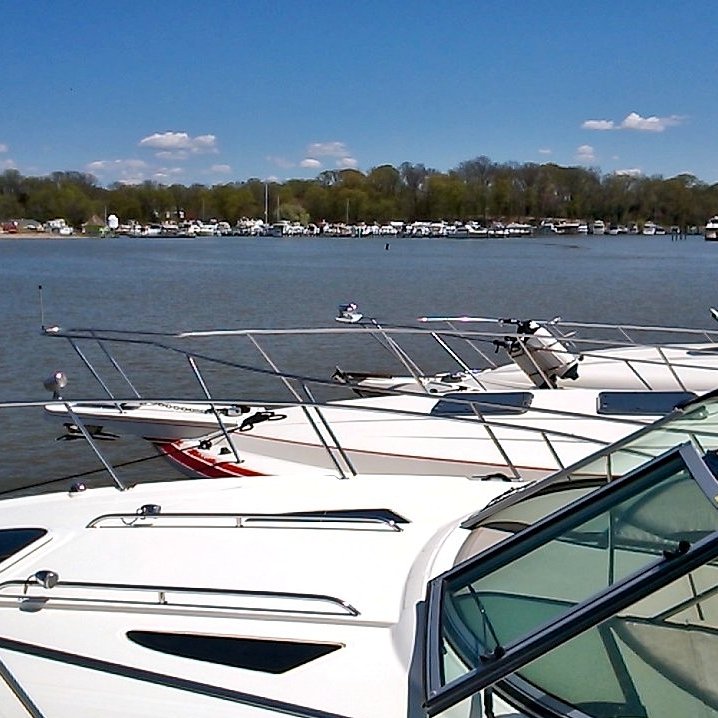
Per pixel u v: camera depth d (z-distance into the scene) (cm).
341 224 12562
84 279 4309
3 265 5716
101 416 891
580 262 5934
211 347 1939
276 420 843
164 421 866
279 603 343
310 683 295
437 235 12194
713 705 229
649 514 276
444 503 456
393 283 3947
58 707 293
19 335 2186
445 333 959
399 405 866
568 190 11988
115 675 304
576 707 238
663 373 979
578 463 376
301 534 409
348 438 772
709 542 221
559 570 282
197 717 284
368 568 371
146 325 2467
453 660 265
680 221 11512
